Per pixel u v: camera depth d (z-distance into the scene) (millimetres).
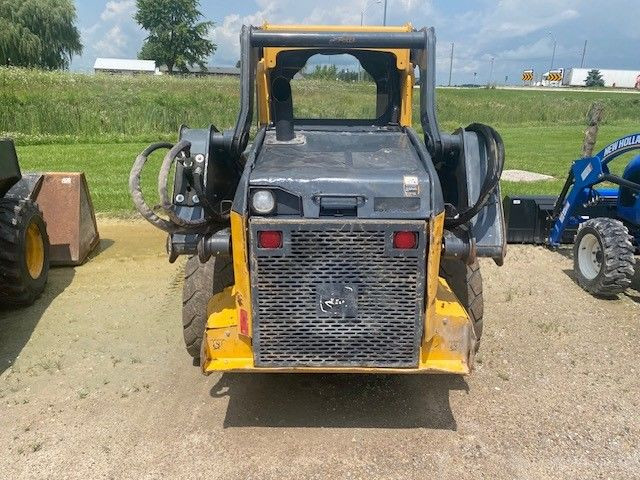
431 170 2955
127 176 10891
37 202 5918
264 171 2975
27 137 16469
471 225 3361
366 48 3641
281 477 2957
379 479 2943
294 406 3561
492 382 3855
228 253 3205
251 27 3555
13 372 3939
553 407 3578
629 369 4055
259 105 3871
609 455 3137
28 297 4898
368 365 2992
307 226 2805
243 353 3064
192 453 3137
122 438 3256
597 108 7766
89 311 4902
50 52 42656
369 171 2955
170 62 63000
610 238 5184
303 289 2893
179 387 3758
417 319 2934
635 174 5977
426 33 3543
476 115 27922
